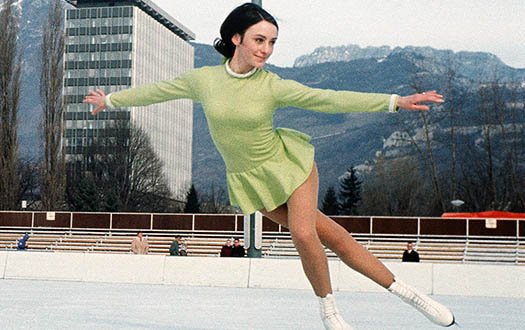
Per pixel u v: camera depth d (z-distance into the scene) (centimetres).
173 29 15112
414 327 678
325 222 464
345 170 16125
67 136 12469
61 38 6122
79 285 1489
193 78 462
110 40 12781
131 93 491
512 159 6206
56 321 650
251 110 434
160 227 3831
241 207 471
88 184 8294
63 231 3947
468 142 6425
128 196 8619
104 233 3872
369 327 672
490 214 3950
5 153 5822
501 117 6272
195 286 1567
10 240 3947
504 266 1465
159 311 812
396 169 7638
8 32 5859
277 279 1545
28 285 1446
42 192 6031
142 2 13212
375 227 3562
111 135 8850
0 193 5781
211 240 3662
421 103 402
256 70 441
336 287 1516
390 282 475
